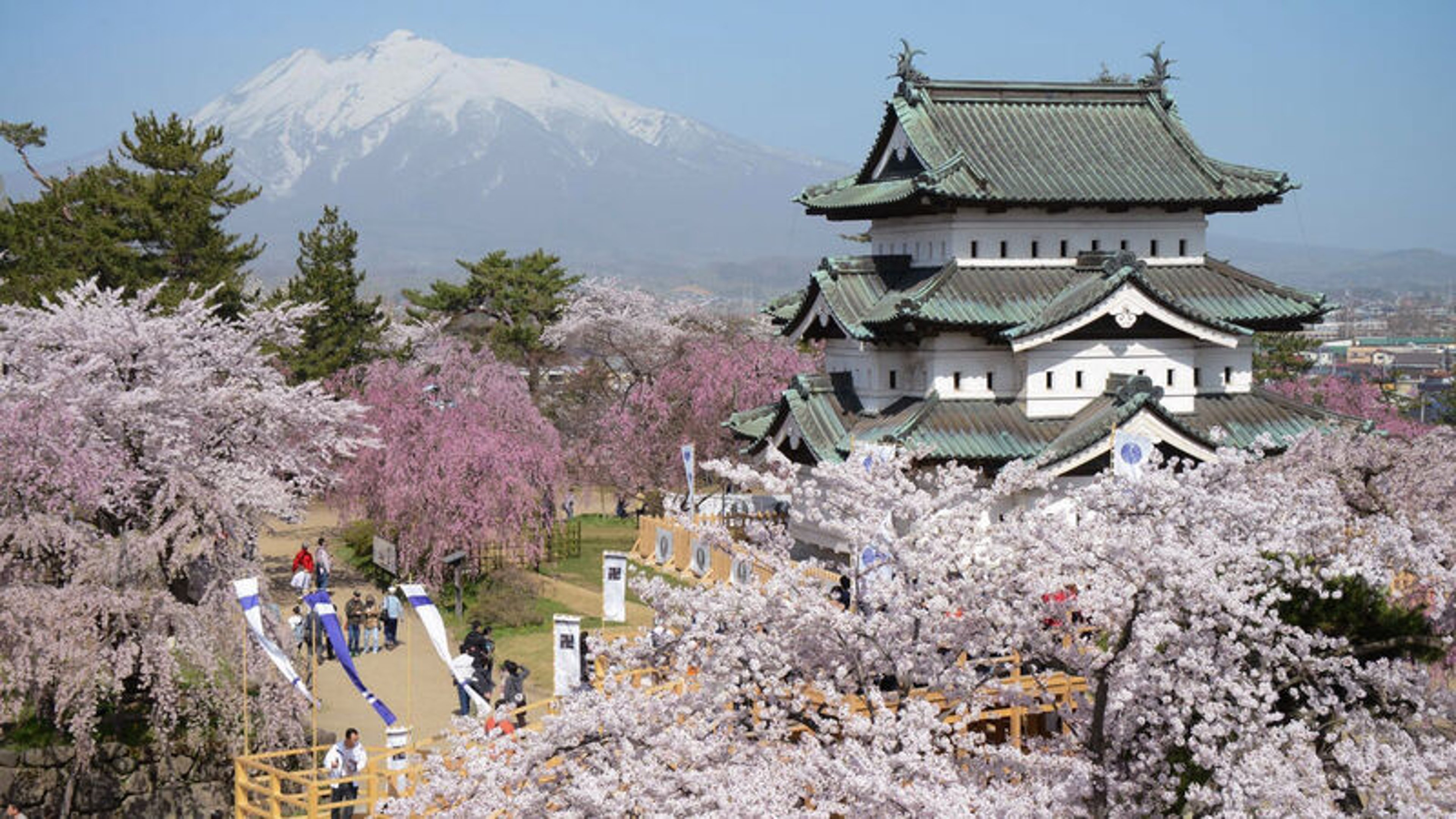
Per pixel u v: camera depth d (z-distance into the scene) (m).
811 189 67.75
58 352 52.00
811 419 60.44
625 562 47.06
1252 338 61.50
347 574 67.50
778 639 29.03
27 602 39.62
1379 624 31.48
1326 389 100.56
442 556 61.66
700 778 25.66
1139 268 56.66
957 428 56.56
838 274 61.88
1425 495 43.53
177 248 84.81
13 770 40.03
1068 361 57.53
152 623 40.53
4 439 43.31
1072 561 28.12
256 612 36.22
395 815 26.62
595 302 124.88
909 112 62.50
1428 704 29.33
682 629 31.81
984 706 32.31
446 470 62.19
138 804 40.50
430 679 49.78
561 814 25.47
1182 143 63.00
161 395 47.75
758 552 32.59
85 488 43.50
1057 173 60.81
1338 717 29.77
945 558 29.09
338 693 47.94
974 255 60.34
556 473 67.81
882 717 25.91
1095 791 27.61
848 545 36.00
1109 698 28.69
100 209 85.44
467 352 85.00
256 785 32.84
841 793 25.53
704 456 82.75
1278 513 29.39
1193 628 27.91
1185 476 28.88
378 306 102.62
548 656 52.19
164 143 86.88
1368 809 26.36
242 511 48.72
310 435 59.91
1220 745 29.80
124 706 42.66
